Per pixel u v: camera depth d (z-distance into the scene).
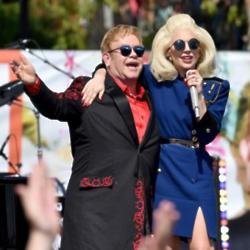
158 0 34.19
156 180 15.86
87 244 14.50
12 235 18.88
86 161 14.90
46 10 33.97
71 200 14.94
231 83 25.47
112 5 34.28
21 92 19.94
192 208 15.77
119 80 15.44
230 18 33.38
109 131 14.86
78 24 34.25
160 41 16.11
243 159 25.39
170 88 15.95
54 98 14.58
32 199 6.39
